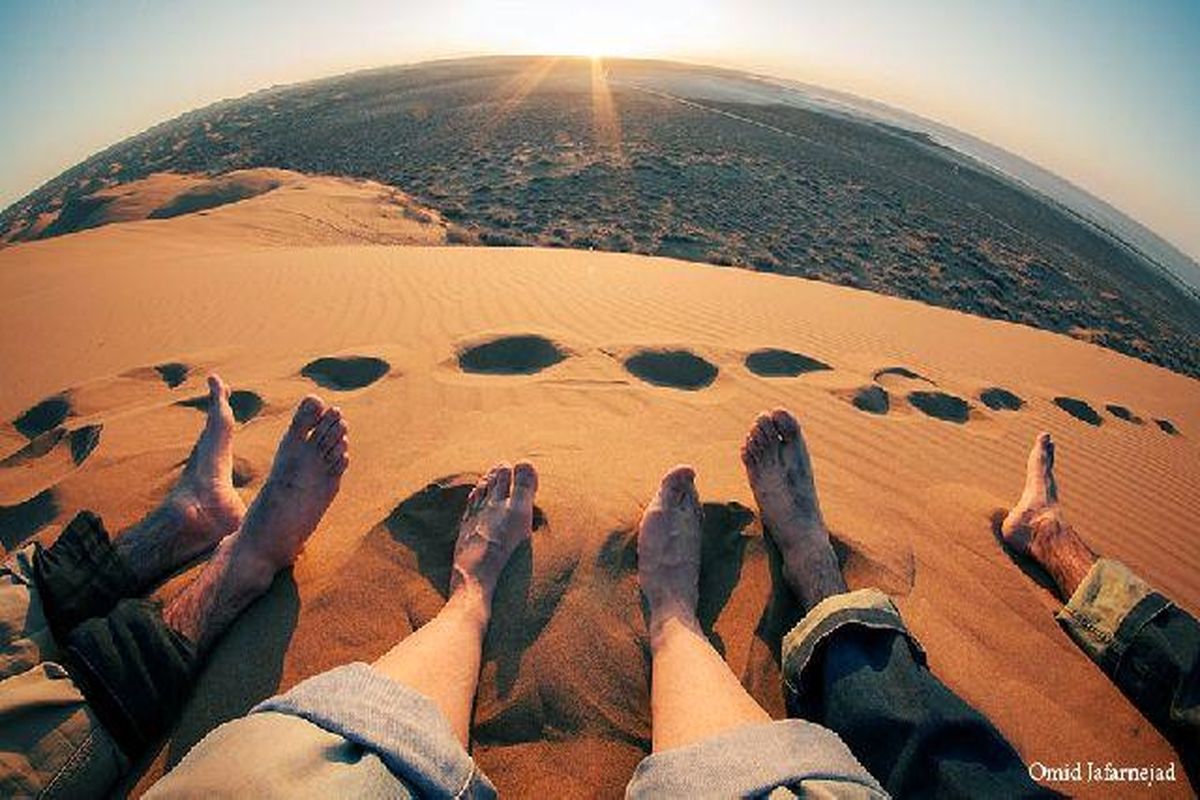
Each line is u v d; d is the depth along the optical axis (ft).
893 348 14.32
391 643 5.40
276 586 5.76
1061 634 5.91
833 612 4.73
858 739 4.12
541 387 9.89
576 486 7.10
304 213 43.37
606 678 5.15
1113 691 5.39
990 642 5.80
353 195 51.31
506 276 16.76
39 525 7.00
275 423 8.70
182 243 31.19
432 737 3.55
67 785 3.86
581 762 4.63
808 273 46.19
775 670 5.41
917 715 4.03
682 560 6.07
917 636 5.77
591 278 17.15
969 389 12.57
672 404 9.56
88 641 4.26
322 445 6.10
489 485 6.48
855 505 7.61
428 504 6.79
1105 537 8.54
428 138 92.68
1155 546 8.54
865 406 10.66
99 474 7.49
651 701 4.98
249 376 10.25
